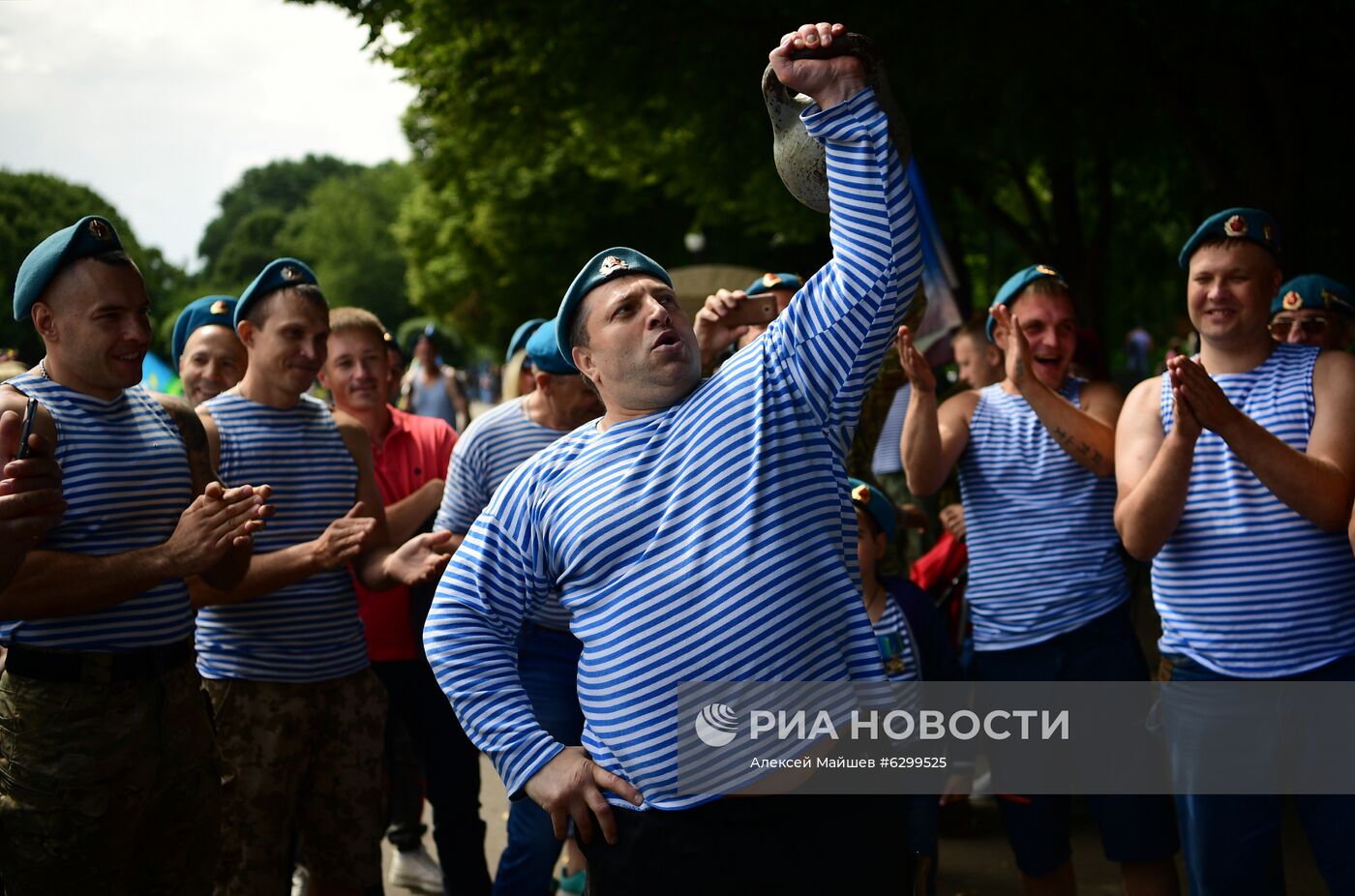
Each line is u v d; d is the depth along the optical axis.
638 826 2.19
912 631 3.45
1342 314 4.00
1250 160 8.23
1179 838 3.51
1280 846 3.07
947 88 7.89
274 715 3.47
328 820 3.59
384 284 88.38
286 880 3.56
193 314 4.44
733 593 2.12
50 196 35.44
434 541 3.55
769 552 2.13
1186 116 8.46
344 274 87.94
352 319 4.51
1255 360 3.16
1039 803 3.55
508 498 2.33
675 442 2.22
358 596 4.04
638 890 2.20
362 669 3.69
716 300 3.44
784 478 2.18
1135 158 11.72
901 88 7.99
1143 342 17.75
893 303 2.22
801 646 2.13
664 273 2.40
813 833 2.20
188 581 3.39
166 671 2.93
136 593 2.76
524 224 24.55
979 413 3.74
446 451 4.69
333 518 3.66
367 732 3.65
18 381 2.85
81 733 2.77
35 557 2.69
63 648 2.77
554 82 10.83
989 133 9.12
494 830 5.05
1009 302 3.84
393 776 4.54
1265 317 3.13
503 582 2.30
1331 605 2.95
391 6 10.60
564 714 3.35
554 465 2.31
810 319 2.27
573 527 2.21
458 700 2.24
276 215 96.12
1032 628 3.55
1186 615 3.11
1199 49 7.82
